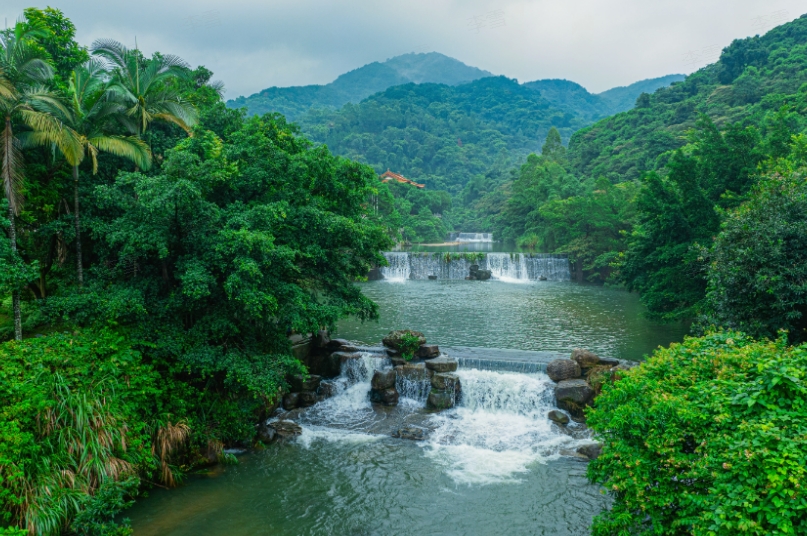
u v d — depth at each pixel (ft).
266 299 55.26
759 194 73.05
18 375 44.45
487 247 332.39
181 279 55.72
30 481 39.63
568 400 70.54
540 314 135.23
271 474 55.42
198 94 102.63
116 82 66.08
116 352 51.80
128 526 42.34
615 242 202.08
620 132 426.92
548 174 351.46
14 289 49.47
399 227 313.94
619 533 34.35
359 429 68.39
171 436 52.80
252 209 60.23
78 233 60.03
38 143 57.57
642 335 110.11
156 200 50.98
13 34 55.16
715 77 436.35
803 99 242.78
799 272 56.70
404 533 45.16
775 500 24.34
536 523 46.65
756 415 29.66
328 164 73.67
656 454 34.09
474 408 74.90
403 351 82.02
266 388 56.44
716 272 66.28
